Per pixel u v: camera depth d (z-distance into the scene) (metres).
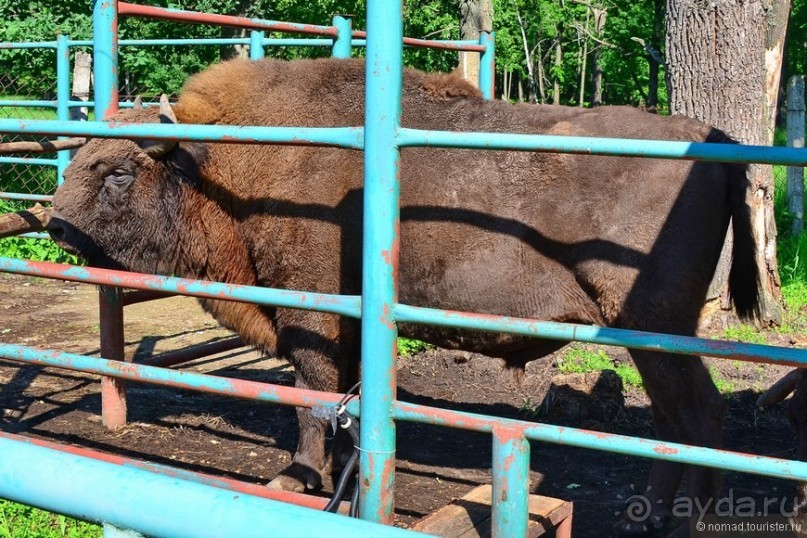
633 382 5.80
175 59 15.79
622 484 4.36
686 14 6.90
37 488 1.13
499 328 2.36
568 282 3.51
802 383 3.13
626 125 3.51
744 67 6.77
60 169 9.34
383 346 2.45
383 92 2.36
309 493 4.14
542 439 2.27
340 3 18.55
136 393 5.64
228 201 3.95
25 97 14.94
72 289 9.04
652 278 3.38
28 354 3.29
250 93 3.98
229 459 4.55
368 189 2.41
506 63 31.02
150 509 1.08
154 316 7.85
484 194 3.56
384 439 2.47
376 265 2.41
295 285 3.88
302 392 2.65
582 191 3.45
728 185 3.45
